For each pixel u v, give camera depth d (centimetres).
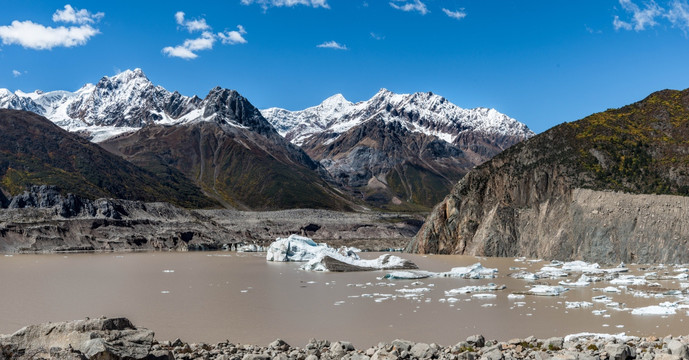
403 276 10325
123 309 6912
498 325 5938
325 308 7025
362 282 9844
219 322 6150
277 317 6431
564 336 5369
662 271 11069
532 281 9894
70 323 3403
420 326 5919
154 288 8831
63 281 9631
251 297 7931
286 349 4525
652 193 14325
